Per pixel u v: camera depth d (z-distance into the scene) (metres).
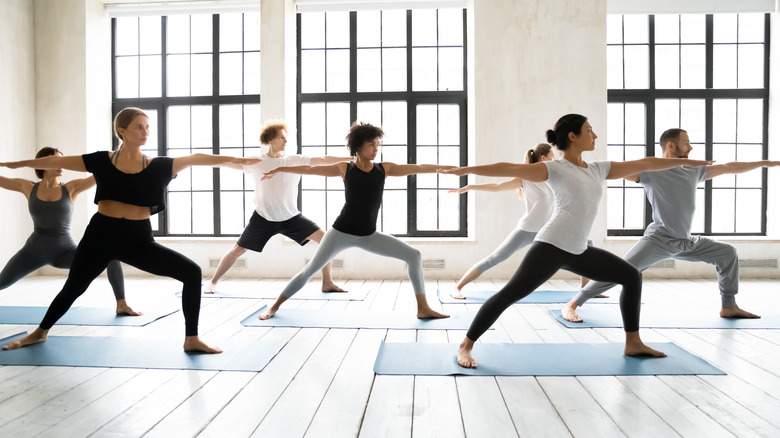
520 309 3.57
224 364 2.29
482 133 5.12
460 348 2.34
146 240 2.47
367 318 3.27
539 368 2.21
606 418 1.69
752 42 5.51
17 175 5.20
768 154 5.49
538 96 5.09
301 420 1.69
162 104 5.74
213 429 1.62
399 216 5.62
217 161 2.53
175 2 5.59
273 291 4.40
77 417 1.71
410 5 5.43
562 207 2.25
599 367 2.22
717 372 2.14
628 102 5.52
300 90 5.64
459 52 5.57
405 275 5.18
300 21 5.61
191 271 2.47
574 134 2.26
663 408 1.77
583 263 2.29
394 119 5.59
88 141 5.42
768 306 3.67
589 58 5.07
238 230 5.73
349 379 2.10
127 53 5.81
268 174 3.06
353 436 1.56
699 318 3.23
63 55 5.40
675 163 2.31
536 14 5.09
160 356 2.41
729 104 5.52
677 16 5.51
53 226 3.17
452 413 1.74
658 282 4.90
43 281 5.02
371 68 5.62
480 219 5.16
